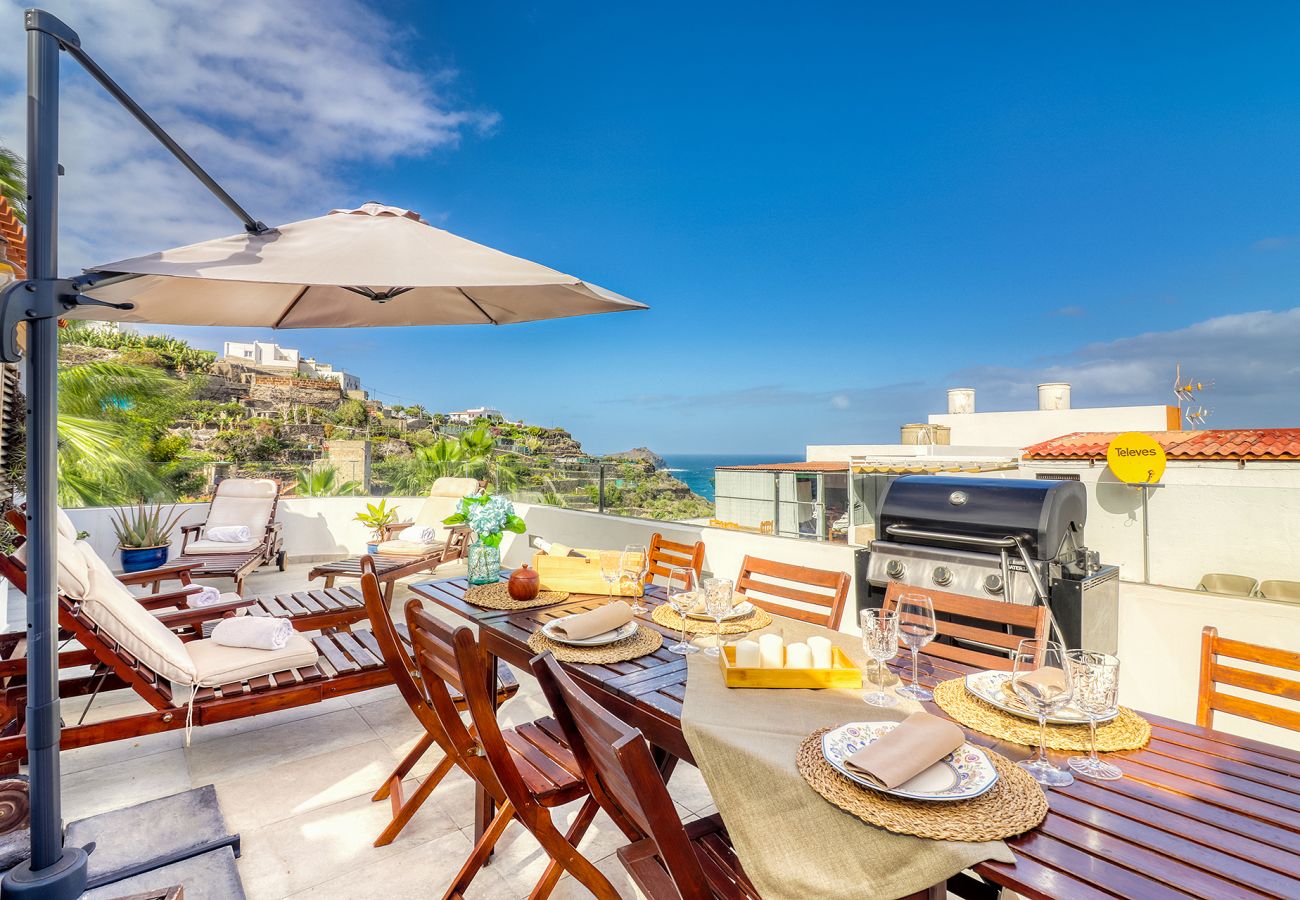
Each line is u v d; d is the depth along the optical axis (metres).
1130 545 3.08
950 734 1.23
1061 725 1.43
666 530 5.14
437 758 2.93
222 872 2.06
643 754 1.08
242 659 2.76
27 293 1.31
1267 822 1.08
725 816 1.24
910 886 0.99
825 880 1.06
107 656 2.46
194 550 6.13
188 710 2.53
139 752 2.96
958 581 3.02
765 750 1.30
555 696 1.41
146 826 2.31
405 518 8.25
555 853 1.64
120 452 7.68
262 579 6.67
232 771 2.79
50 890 1.37
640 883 1.41
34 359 1.37
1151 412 18.80
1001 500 3.01
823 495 4.15
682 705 1.53
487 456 7.70
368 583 2.01
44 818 1.41
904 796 1.11
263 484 6.95
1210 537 2.91
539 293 3.15
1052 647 1.53
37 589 1.39
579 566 2.97
